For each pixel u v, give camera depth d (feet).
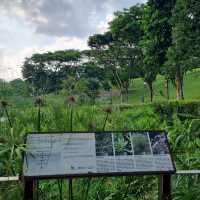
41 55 146.61
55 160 11.55
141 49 135.23
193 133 16.81
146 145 12.09
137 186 14.51
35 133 12.17
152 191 14.42
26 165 11.38
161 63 119.55
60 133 12.20
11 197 12.62
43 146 11.85
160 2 114.83
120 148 11.95
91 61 156.76
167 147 12.13
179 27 99.14
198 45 98.84
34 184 12.33
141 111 19.04
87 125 14.66
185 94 155.94
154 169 11.64
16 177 12.14
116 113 17.21
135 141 12.14
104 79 150.20
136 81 179.83
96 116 15.93
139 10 148.66
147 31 118.93
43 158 11.57
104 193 13.74
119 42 152.15
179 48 100.22
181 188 13.29
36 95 16.30
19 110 15.37
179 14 98.78
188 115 19.42
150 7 116.57
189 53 100.12
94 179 13.93
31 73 142.31
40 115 14.93
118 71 151.53
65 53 154.51
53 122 14.56
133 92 158.92
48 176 11.22
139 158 11.82
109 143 12.03
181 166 14.33
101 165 11.57
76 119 14.79
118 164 11.64
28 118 15.10
